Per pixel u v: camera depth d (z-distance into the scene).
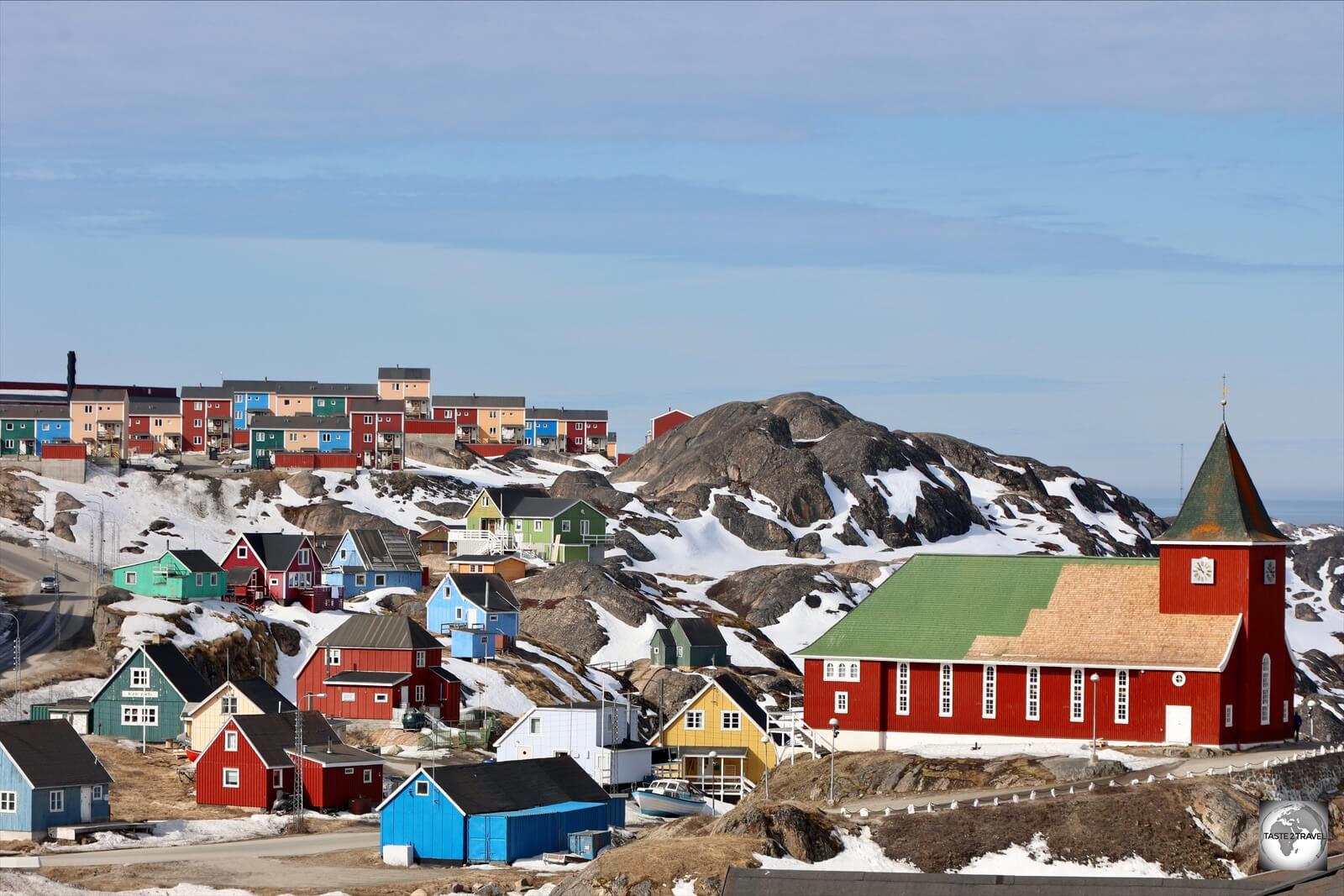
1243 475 152.25
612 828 156.38
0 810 157.25
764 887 75.62
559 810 152.50
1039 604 155.00
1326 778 136.88
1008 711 150.12
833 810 131.25
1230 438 152.75
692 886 115.12
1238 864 120.19
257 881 137.00
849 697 155.75
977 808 125.50
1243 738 146.50
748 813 123.56
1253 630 148.25
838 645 157.12
